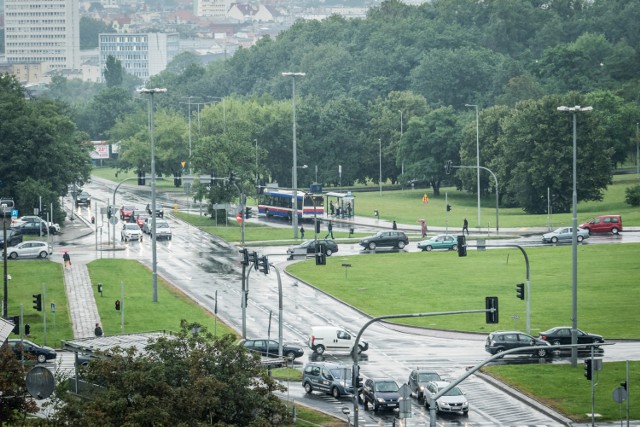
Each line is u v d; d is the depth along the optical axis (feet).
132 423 575.79
